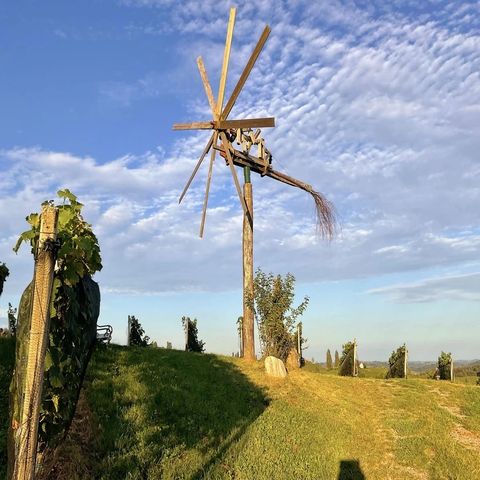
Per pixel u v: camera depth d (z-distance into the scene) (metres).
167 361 14.31
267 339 18.09
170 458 8.09
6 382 9.17
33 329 3.99
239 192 18.28
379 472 10.80
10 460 4.22
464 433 14.34
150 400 10.34
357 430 13.22
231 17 17.53
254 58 16.39
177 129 18.31
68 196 5.65
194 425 9.90
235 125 17.47
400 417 14.97
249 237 18.72
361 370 30.61
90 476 6.94
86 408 8.98
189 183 18.45
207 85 18.16
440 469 11.32
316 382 17.11
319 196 21.58
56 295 5.30
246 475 8.38
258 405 12.74
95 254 6.05
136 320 20.64
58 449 6.77
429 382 19.66
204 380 13.25
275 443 10.34
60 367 5.34
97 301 6.85
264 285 18.23
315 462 10.03
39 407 4.01
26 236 4.86
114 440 8.14
